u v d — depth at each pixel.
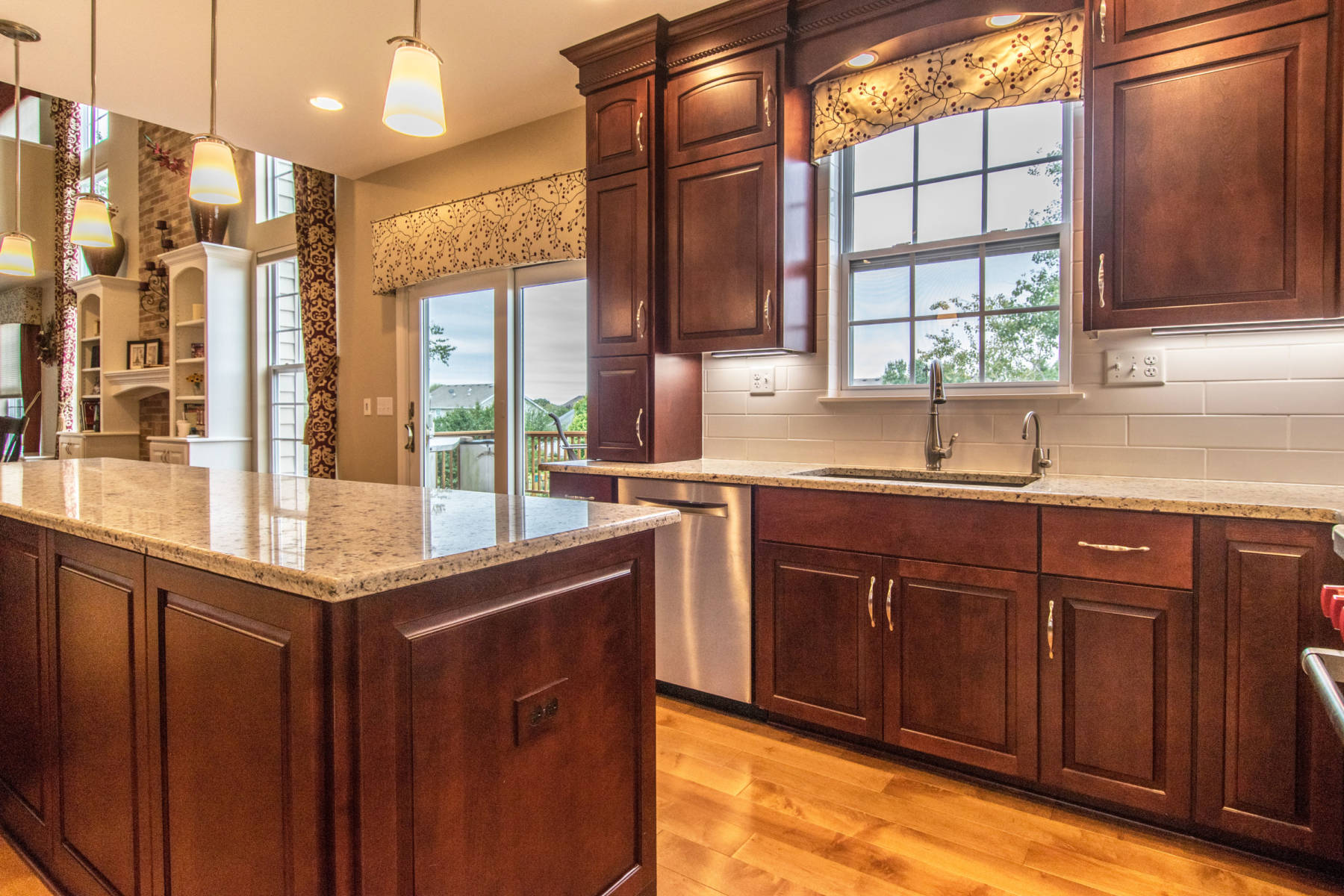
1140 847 1.73
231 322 5.24
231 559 0.98
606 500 2.73
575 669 1.26
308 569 0.90
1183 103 1.86
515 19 2.69
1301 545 1.56
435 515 1.39
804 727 2.36
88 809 1.39
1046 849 1.72
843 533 2.16
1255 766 1.62
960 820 1.84
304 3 2.56
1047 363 2.46
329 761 0.90
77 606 1.39
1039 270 2.48
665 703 2.60
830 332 2.80
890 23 2.40
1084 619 1.80
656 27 2.69
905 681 2.06
